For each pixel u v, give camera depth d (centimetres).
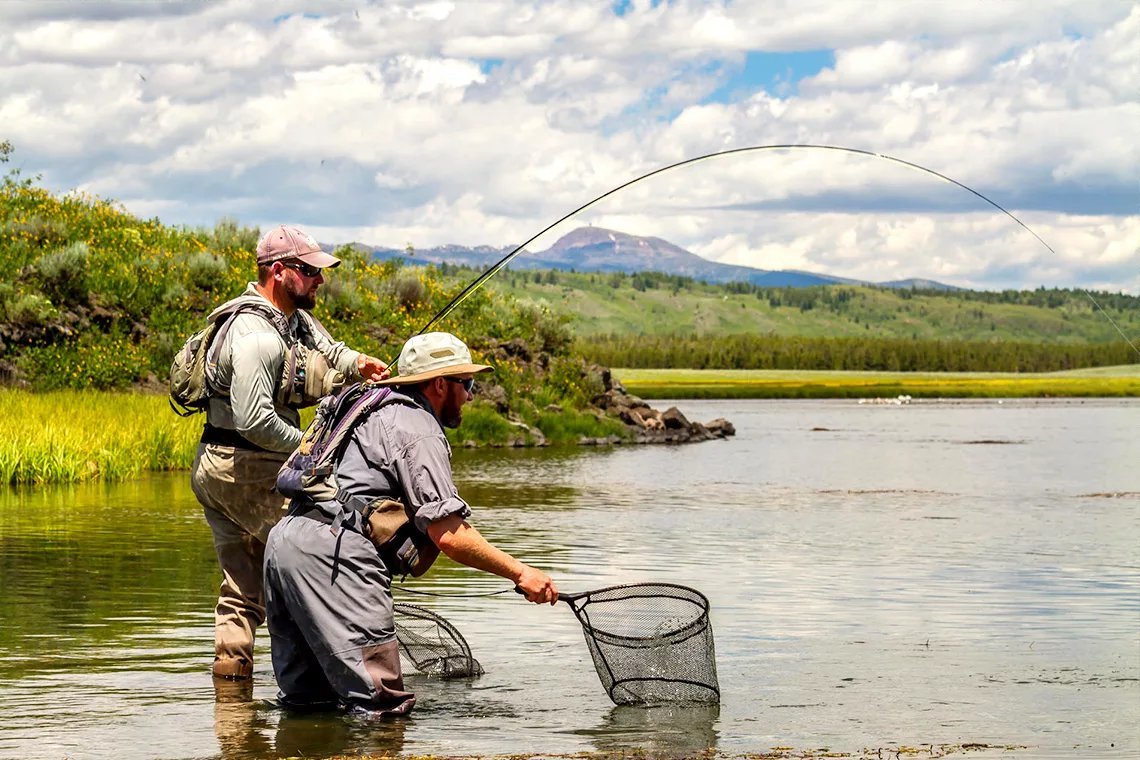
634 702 600
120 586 907
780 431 4562
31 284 2948
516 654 723
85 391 2619
